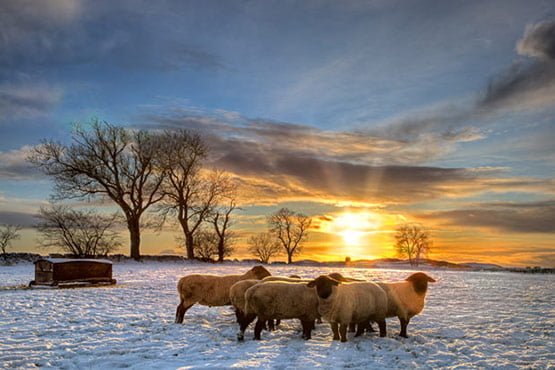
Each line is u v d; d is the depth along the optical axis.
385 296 12.26
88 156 49.72
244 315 12.32
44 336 12.39
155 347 11.21
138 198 51.34
